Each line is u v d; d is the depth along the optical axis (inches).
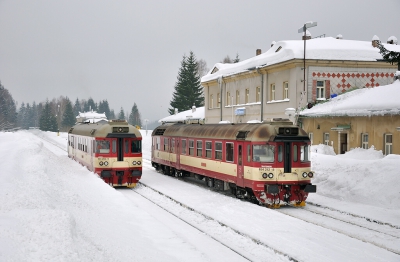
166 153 1037.2
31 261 247.8
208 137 792.3
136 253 334.0
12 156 780.6
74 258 265.4
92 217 430.3
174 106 3073.3
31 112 7317.9
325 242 416.2
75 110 7342.5
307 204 640.4
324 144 1053.8
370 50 1172.5
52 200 453.4
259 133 622.8
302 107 1117.7
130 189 803.4
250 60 1427.2
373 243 428.5
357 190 648.4
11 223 309.6
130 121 5674.2
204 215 552.1
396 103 839.1
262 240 422.9
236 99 1476.4
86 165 912.3
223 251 404.2
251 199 647.1
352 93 1065.5
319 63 1128.8
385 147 874.1
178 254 358.9
